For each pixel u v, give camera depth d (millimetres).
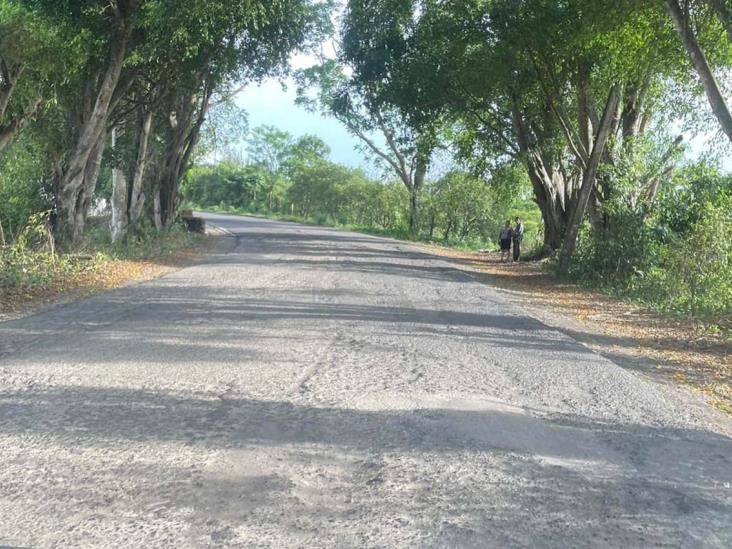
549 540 3938
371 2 28328
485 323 11891
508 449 5441
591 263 20891
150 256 21500
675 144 21672
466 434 5746
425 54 26141
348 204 62406
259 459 4992
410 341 9727
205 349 8578
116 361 7797
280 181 79875
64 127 19000
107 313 11086
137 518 4023
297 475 4727
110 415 5879
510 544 3865
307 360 8211
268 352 8562
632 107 23469
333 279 17250
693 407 7207
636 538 4016
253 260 21672
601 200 22734
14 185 19547
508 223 30531
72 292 13516
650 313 15000
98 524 3939
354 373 7668
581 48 19469
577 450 5547
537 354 9383
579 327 12617
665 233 20875
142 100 21844
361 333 10125
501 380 7738
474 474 4883
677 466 5305
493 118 28922
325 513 4164
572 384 7777
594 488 4754
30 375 7105
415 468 4945
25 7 13992
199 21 16234
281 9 19844
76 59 16141
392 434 5660
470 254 36094
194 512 4117
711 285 15586
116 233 23984
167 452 5059
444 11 24172
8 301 11852
